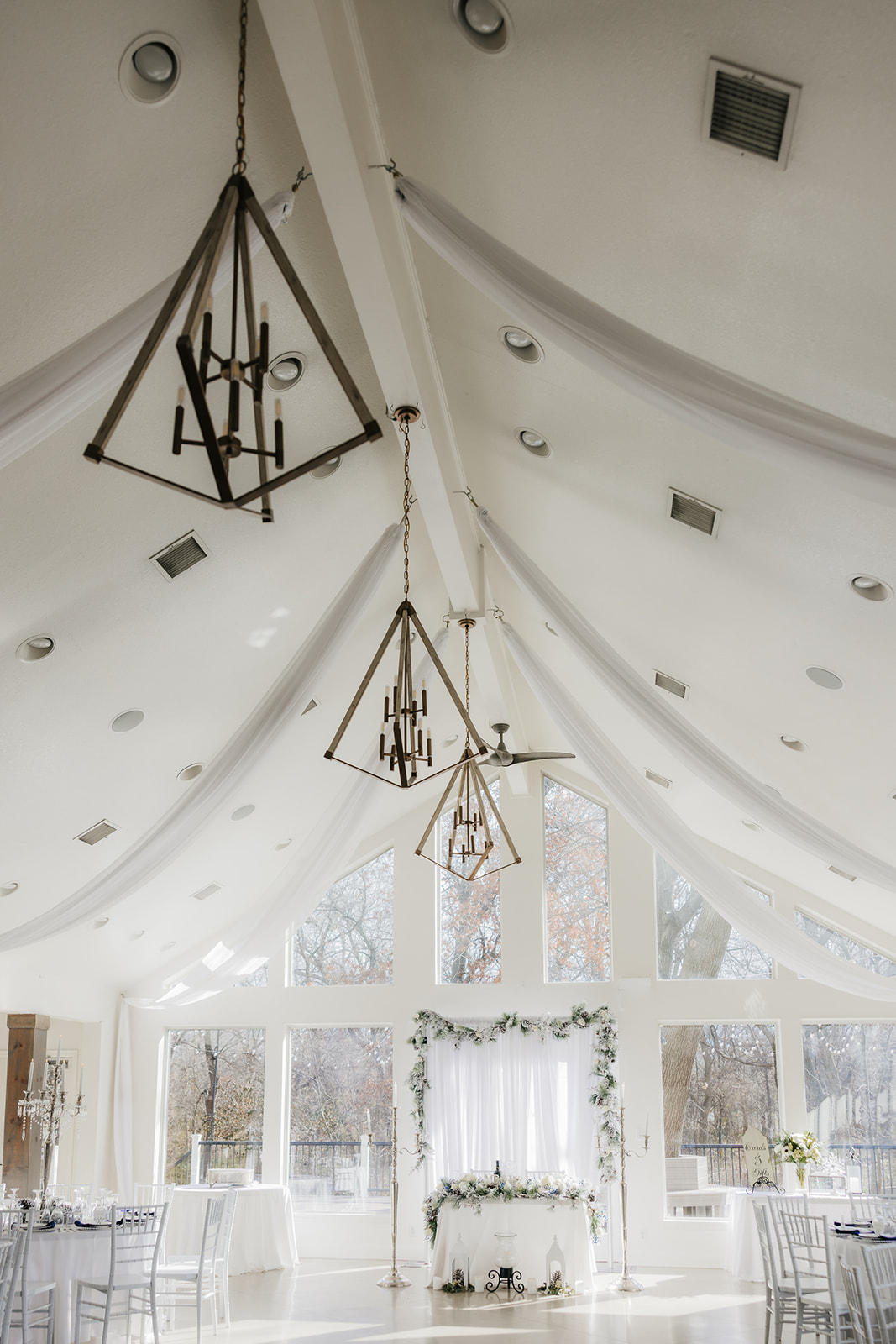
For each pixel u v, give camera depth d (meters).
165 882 9.91
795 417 3.30
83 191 3.90
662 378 3.45
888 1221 7.79
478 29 3.49
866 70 3.00
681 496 5.40
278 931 8.00
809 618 5.74
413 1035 11.72
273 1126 11.65
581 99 3.54
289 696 6.06
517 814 12.32
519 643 7.02
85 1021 11.28
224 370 2.64
